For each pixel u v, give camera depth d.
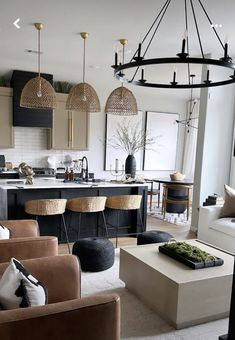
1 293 1.59
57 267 2.14
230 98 5.61
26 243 2.54
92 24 4.07
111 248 3.79
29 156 7.16
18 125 6.54
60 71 6.77
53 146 7.03
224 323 2.67
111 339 1.59
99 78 7.25
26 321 1.40
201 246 3.40
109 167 8.08
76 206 4.34
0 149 6.88
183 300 2.51
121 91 4.49
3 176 6.34
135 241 4.97
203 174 5.47
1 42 4.92
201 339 2.45
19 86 6.47
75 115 7.19
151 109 8.48
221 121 5.55
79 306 1.51
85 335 1.53
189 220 6.50
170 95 8.48
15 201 4.39
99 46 5.04
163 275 2.64
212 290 2.63
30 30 4.35
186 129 8.91
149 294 2.85
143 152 8.46
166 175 8.86
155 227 5.89
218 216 4.63
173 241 3.48
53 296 2.12
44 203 4.05
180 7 3.44
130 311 2.81
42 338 1.44
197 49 4.92
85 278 3.47
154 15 3.71
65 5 3.48
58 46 5.10
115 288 3.24
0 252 2.46
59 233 4.73
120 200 4.64
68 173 5.25
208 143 5.46
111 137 8.03
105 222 4.94
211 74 5.29
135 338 2.44
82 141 7.33
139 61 2.30
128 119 8.20
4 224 3.21
